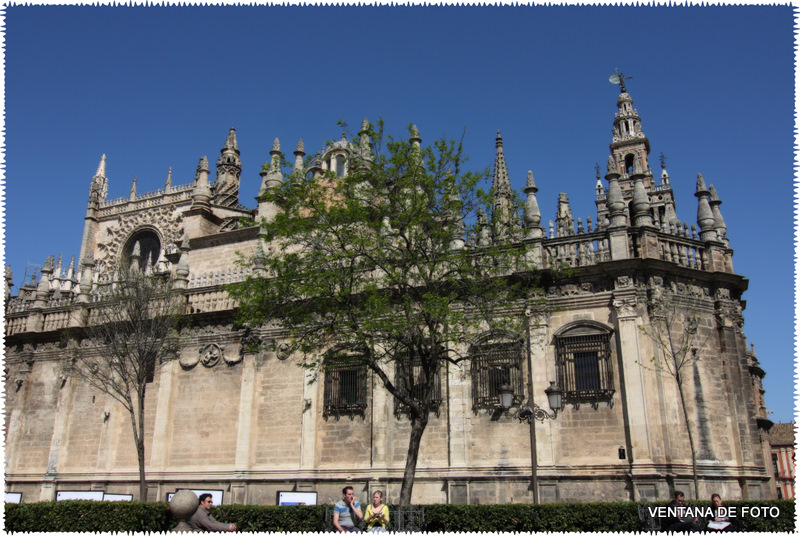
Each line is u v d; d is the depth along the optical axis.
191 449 34.72
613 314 29.23
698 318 29.67
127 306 34.16
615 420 27.89
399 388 31.31
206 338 36.25
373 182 27.67
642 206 30.86
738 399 28.92
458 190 26.59
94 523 22.03
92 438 37.09
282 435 33.12
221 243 44.34
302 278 26.36
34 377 40.22
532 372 29.39
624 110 76.88
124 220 63.75
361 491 30.52
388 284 27.92
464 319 25.59
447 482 29.25
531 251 30.70
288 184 28.30
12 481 37.91
